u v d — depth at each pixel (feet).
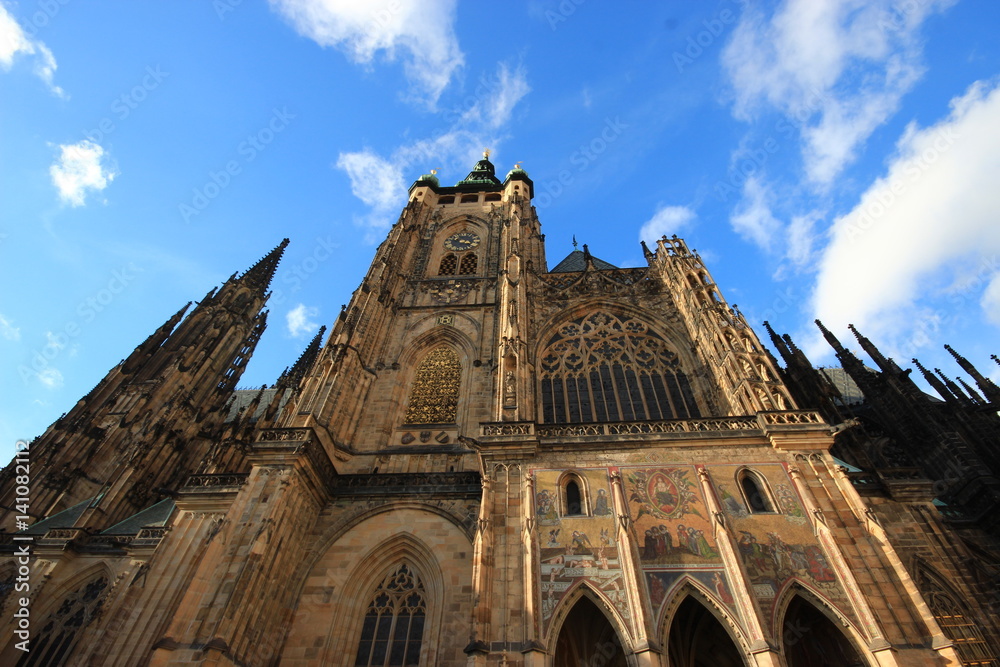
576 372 197.67
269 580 129.70
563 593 109.70
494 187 339.98
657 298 222.48
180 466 276.62
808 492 122.83
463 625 132.16
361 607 141.69
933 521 147.23
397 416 194.29
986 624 127.95
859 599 103.96
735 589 107.55
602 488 128.77
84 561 198.80
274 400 228.02
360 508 159.12
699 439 137.08
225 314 394.52
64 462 277.85
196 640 111.14
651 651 97.96
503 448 139.23
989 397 223.71
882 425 226.58
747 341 169.27
